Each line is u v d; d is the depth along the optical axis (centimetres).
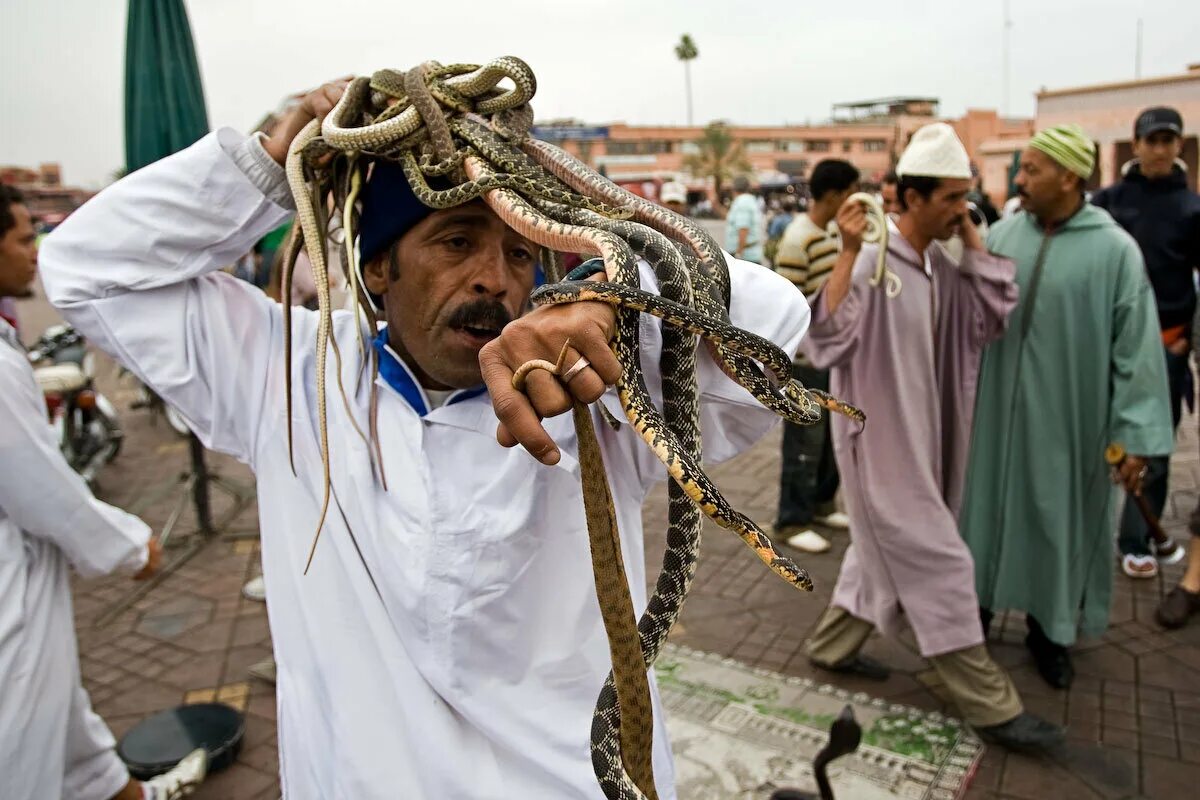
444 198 141
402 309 158
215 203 169
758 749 324
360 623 155
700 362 143
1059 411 351
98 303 168
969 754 321
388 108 159
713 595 462
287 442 166
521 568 149
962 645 321
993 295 339
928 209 320
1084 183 347
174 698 384
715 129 5903
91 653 424
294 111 173
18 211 257
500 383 94
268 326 180
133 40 429
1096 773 316
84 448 662
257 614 460
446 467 155
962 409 346
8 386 219
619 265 108
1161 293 487
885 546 328
